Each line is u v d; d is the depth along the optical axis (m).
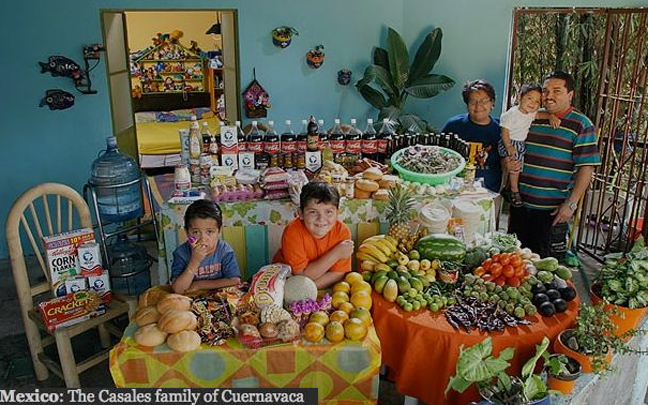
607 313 2.44
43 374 3.27
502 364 2.06
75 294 3.12
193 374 2.31
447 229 3.16
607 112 5.29
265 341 2.30
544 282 2.75
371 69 5.32
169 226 3.24
